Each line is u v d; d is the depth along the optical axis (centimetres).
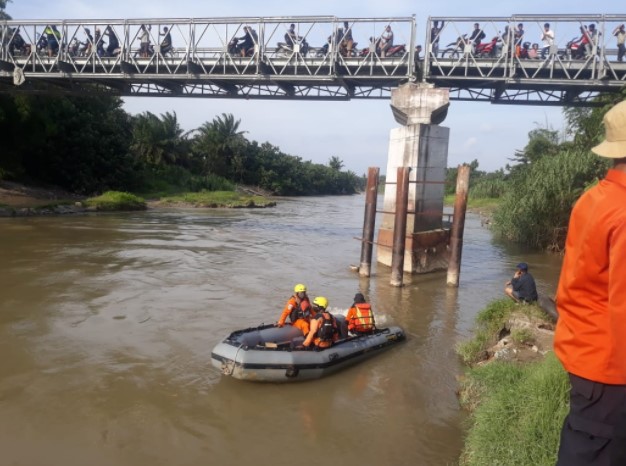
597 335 198
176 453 591
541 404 482
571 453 209
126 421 662
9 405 697
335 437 633
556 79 1925
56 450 592
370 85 2289
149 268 1631
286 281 1525
